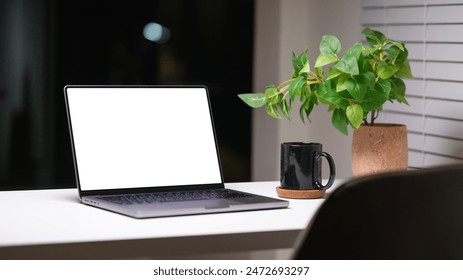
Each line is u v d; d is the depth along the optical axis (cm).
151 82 323
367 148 205
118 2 318
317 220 100
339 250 100
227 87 331
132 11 320
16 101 309
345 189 99
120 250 145
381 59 208
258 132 330
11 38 307
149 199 179
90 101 189
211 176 199
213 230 153
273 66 317
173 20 324
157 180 192
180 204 173
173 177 194
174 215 167
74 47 314
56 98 313
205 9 327
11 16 306
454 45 226
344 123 203
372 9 263
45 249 141
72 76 314
